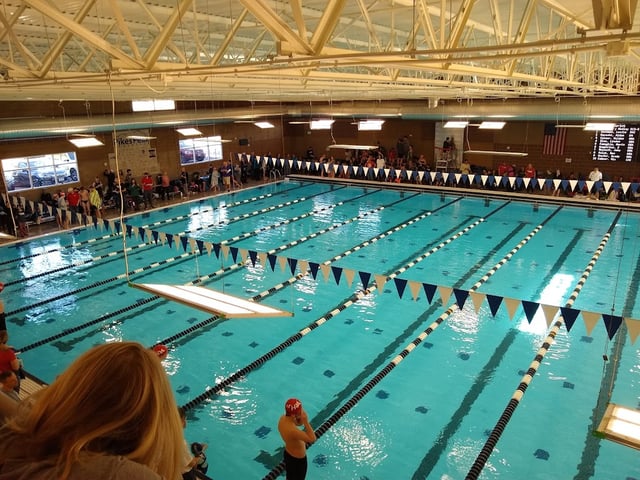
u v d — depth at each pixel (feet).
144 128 53.01
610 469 15.43
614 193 47.65
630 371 20.49
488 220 44.47
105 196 50.65
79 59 36.78
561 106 47.39
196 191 58.85
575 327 24.11
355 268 32.94
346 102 63.36
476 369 20.88
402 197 54.95
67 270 33.81
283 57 14.49
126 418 2.33
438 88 38.01
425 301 27.37
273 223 44.98
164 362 21.97
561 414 18.01
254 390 19.89
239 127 68.03
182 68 15.83
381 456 16.15
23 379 18.99
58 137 49.19
